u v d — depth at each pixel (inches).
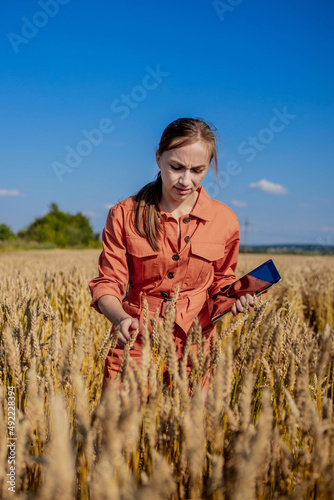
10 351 52.2
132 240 77.7
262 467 40.4
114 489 28.1
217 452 42.8
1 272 245.6
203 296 82.9
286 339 62.3
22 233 2834.6
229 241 85.5
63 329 111.7
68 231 2839.6
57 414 27.8
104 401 39.6
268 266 77.3
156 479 27.5
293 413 44.6
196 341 55.1
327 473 40.4
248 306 75.5
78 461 41.7
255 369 57.5
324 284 245.0
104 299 73.0
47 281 203.0
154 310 78.5
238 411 48.6
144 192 79.2
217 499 37.2
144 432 44.8
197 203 80.4
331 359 60.8
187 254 78.3
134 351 76.9
